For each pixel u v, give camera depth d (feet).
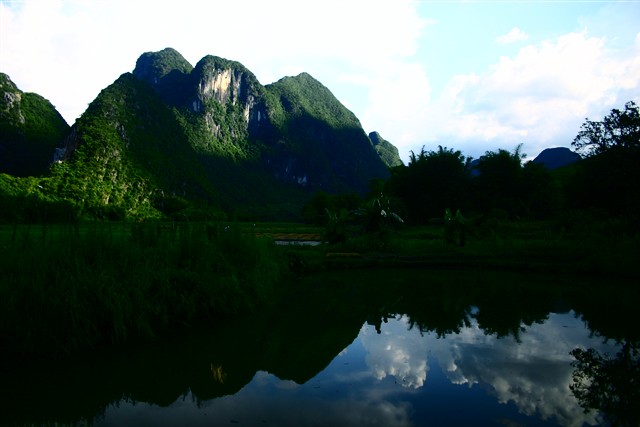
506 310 32.32
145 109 335.88
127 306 23.04
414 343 23.50
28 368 19.16
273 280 38.81
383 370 19.29
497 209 125.39
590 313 31.19
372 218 75.92
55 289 21.57
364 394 16.53
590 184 101.04
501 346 22.93
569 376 18.45
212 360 20.65
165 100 497.87
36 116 336.49
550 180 147.13
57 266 23.11
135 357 20.81
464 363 20.15
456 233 76.64
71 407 15.65
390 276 51.55
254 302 32.01
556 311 31.96
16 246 25.32
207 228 37.37
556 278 49.70
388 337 24.76
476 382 17.70
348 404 15.58
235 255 34.30
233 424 14.14
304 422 14.20
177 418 14.67
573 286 44.01
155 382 17.98
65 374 18.61
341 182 593.42
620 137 74.02
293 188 513.04
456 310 32.30
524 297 37.78
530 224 108.99
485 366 19.74
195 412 15.12
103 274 23.57
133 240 30.63
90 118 279.49
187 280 27.73
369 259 61.52
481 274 53.16
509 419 14.37
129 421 14.49
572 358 20.88
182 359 20.68
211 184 352.49
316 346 23.02
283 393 16.76
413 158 160.86
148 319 24.08
